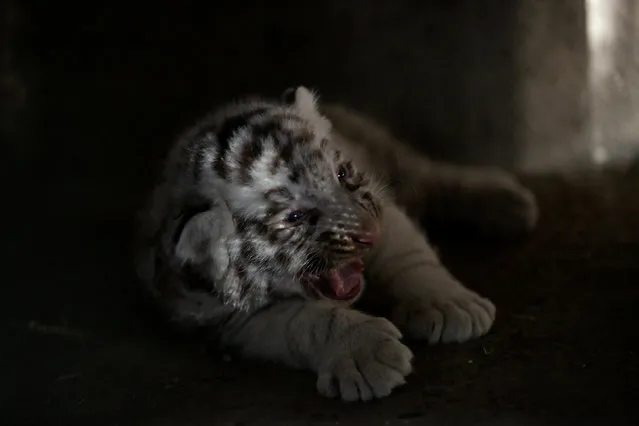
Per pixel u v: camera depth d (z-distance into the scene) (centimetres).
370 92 184
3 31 187
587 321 138
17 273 162
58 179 185
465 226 160
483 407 129
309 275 137
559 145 179
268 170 136
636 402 127
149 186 162
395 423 128
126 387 137
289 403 132
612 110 177
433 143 183
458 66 181
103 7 187
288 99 146
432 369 134
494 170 166
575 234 156
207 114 152
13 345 146
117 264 163
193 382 136
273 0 185
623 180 169
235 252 137
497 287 146
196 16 186
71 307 153
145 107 187
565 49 178
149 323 148
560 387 130
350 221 135
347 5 183
